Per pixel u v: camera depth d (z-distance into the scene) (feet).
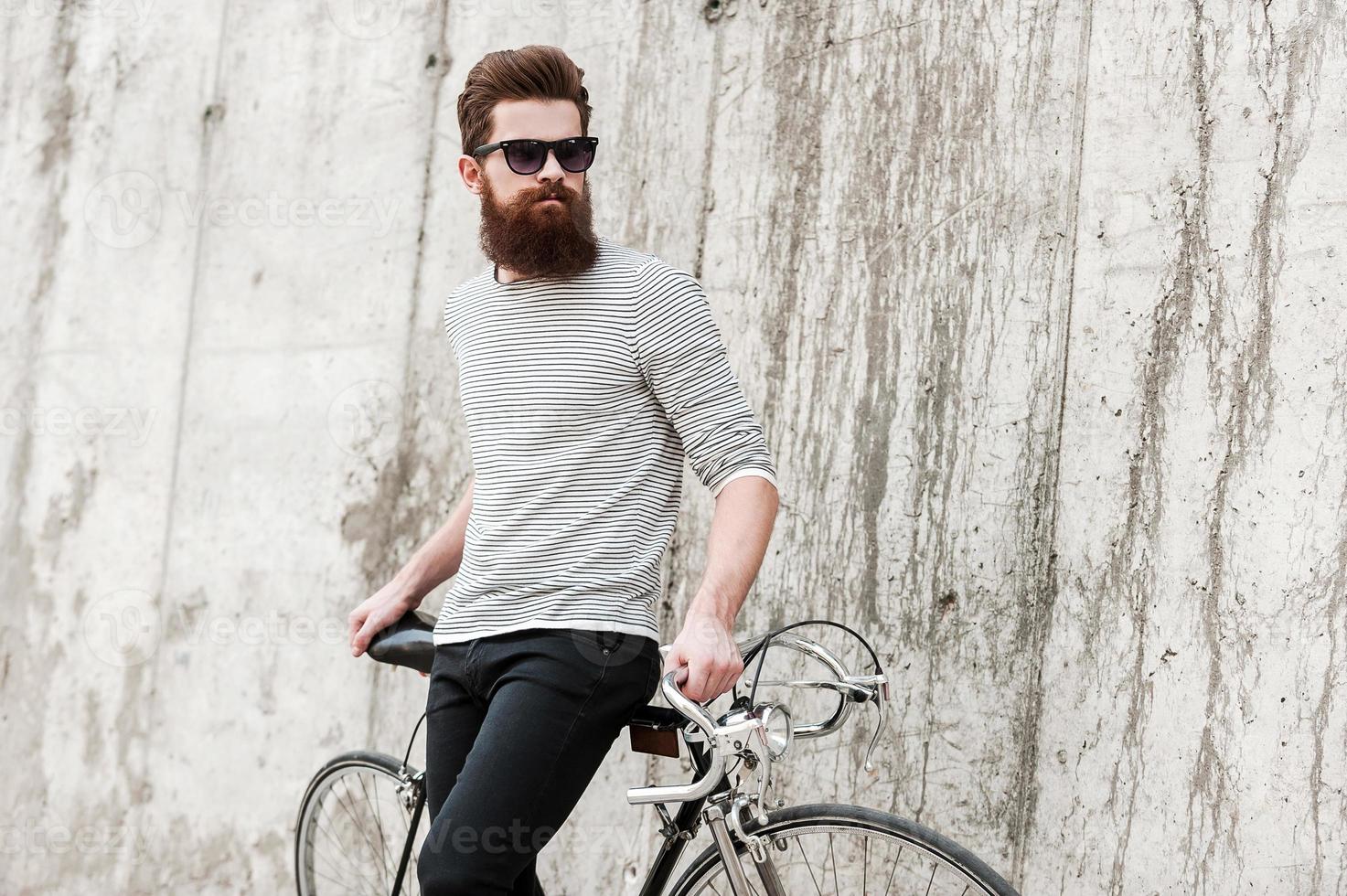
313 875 7.73
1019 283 6.63
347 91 9.80
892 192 7.07
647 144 8.00
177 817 10.00
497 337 5.37
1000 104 6.76
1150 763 5.99
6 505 11.83
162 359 10.80
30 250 12.06
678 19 7.97
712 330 5.12
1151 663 6.05
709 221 7.70
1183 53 6.20
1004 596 6.53
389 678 8.82
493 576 5.13
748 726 4.52
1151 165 6.26
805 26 7.47
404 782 6.67
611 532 5.00
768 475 4.98
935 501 6.79
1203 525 5.95
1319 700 5.54
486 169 5.42
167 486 10.57
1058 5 6.62
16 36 12.56
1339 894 5.41
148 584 10.53
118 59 11.68
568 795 4.87
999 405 6.64
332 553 9.30
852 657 6.94
